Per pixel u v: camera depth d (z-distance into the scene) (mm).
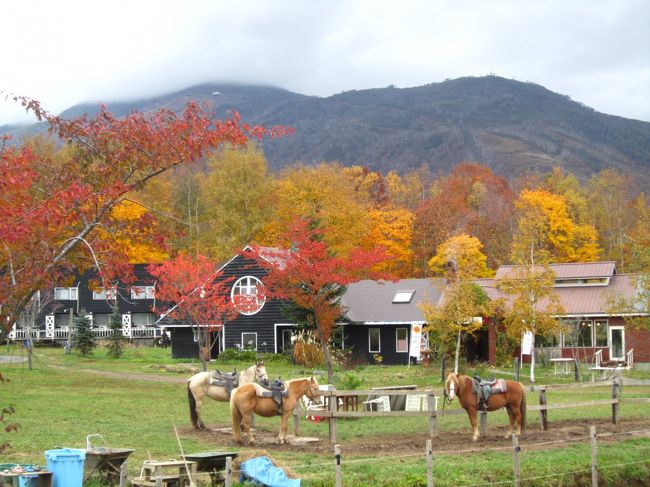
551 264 58406
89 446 17078
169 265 43656
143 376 44844
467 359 55781
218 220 74000
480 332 57719
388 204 86688
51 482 15133
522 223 45531
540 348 54344
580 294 56000
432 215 78188
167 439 22750
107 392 36312
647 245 52125
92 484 16172
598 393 38438
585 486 19359
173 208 74062
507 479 18500
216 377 25094
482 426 23922
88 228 13672
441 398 34656
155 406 31484
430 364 51438
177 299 43781
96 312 78125
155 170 14516
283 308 52844
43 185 14281
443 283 50594
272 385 22469
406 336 56938
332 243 66062
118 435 23344
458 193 88125
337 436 24125
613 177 96500
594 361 53938
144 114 14633
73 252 14172
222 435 23953
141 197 64062
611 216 86250
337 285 50938
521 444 22438
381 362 57188
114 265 14125
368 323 56719
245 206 74438
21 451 20328
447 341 45312
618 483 19781
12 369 44969
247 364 52781
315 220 51750
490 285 57625
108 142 14250
